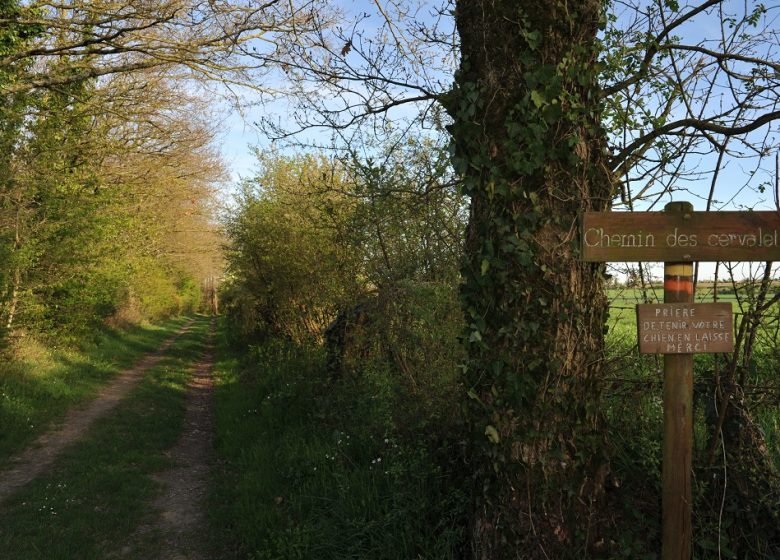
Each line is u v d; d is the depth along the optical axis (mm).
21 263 11195
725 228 2711
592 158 3221
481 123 3219
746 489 3227
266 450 6566
